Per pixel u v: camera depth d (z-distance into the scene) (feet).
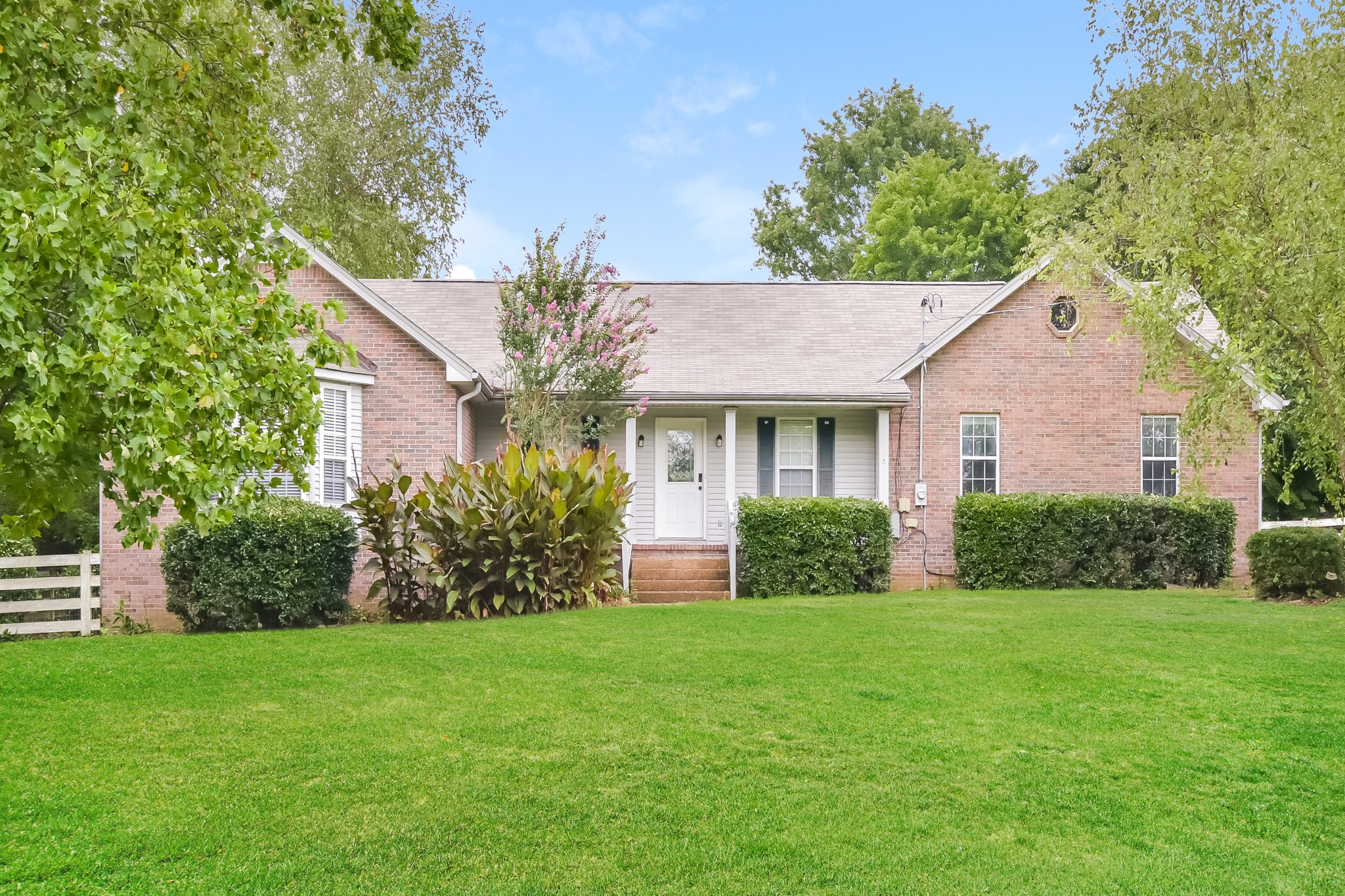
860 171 153.89
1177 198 39.78
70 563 43.01
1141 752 19.40
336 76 87.25
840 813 15.90
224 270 18.30
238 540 38.83
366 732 20.10
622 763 18.26
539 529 39.88
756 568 49.93
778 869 13.75
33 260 13.01
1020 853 14.52
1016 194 134.00
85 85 16.20
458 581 40.01
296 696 23.24
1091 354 58.23
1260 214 39.50
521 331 49.57
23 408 12.51
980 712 22.18
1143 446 58.08
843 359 61.21
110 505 46.60
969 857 14.30
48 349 13.69
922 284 72.18
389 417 51.85
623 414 53.16
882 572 51.13
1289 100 41.96
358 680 25.05
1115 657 28.12
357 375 49.96
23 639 41.86
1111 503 52.75
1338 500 44.68
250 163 20.17
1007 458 58.08
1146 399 57.98
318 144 86.43
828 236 153.69
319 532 40.24
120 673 25.94
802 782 17.37
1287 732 20.67
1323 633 32.40
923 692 23.95
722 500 60.64
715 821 15.52
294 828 14.99
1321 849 14.85
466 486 40.52
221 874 13.34
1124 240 47.91
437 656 28.43
